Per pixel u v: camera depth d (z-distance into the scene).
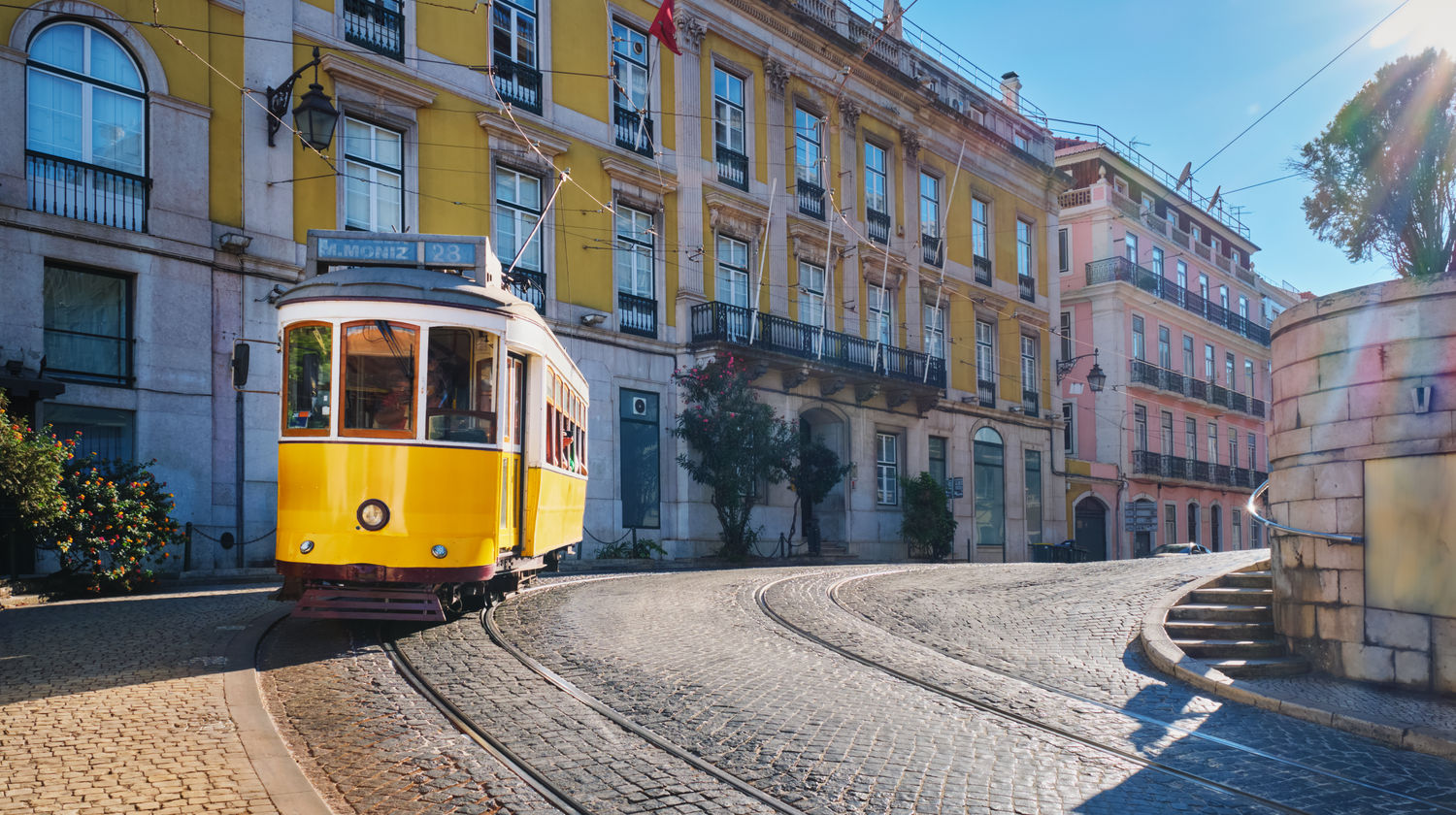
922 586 16.70
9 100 14.93
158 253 16.36
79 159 15.77
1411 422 9.95
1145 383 43.78
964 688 9.18
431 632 9.80
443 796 5.59
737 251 27.72
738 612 12.62
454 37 21.39
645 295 25.25
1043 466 38.84
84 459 13.69
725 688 8.39
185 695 7.14
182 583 15.17
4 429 11.98
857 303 31.05
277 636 9.49
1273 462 11.76
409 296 9.25
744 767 6.42
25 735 6.07
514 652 9.02
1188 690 9.73
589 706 7.53
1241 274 56.72
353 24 19.62
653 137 25.67
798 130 29.89
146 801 5.12
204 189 17.03
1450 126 11.67
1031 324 39.12
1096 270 43.75
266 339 17.58
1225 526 50.50
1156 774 6.91
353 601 9.00
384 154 20.11
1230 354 53.56
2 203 14.70
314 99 16.86
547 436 11.30
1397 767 7.43
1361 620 10.27
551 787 5.81
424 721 6.90
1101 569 18.03
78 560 13.30
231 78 17.56
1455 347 9.72
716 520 25.66
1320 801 6.56
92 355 15.76
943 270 34.88
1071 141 48.47
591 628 10.72
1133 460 43.22
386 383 9.14
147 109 16.55
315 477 9.02
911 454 32.31
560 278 23.12
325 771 5.89
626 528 23.91
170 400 16.36
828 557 27.77
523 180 22.75
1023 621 13.12
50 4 15.43
